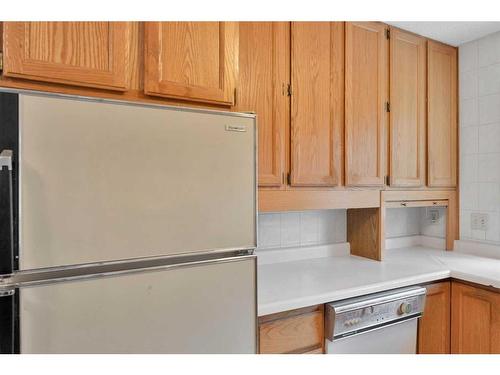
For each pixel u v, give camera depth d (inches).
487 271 66.4
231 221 39.0
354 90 69.4
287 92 61.0
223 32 46.2
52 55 35.4
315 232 81.4
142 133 33.7
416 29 77.3
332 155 66.4
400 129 76.9
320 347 53.7
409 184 77.9
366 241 80.3
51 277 29.6
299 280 61.1
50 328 29.4
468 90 85.2
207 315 37.1
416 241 97.0
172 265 35.0
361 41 70.7
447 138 85.4
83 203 30.8
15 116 28.1
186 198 36.1
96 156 31.4
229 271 38.6
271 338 49.6
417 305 62.3
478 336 64.0
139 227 33.5
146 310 33.6
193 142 36.6
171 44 42.5
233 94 46.9
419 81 80.4
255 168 40.9
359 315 55.5
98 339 31.4
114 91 39.3
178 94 42.7
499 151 79.0
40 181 29.0
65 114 30.1
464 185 86.6
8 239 27.5
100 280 31.5
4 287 27.7
